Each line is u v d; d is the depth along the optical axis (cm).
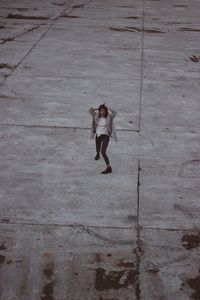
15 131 832
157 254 521
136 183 674
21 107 945
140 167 721
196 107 982
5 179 671
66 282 474
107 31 1695
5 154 746
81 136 824
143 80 1153
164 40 1593
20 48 1408
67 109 945
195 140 823
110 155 755
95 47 1456
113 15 2019
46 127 855
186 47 1504
